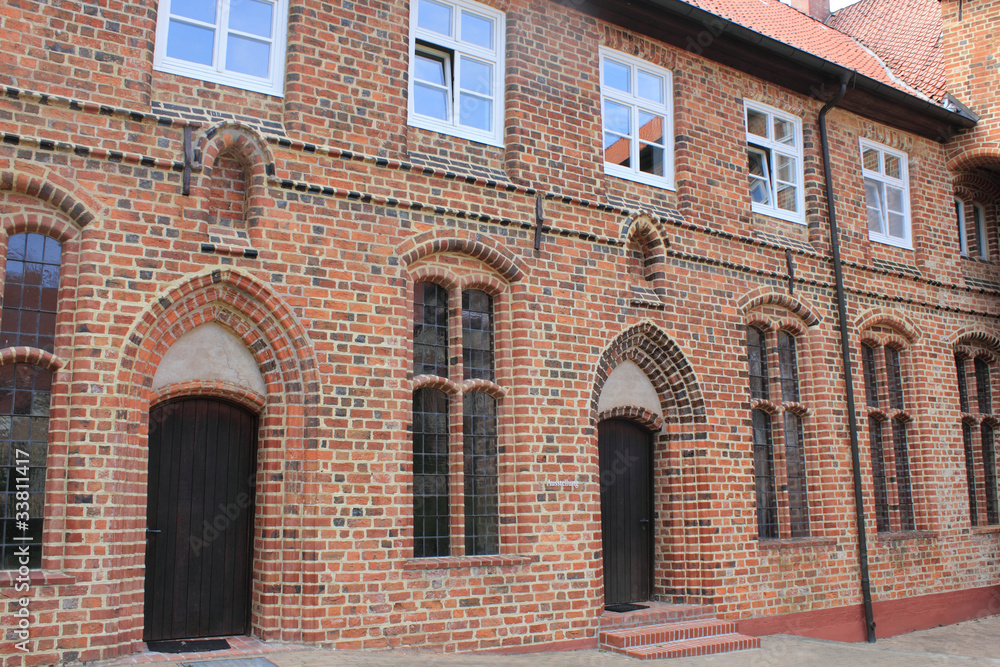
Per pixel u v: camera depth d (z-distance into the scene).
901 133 14.73
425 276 9.23
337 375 8.24
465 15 10.03
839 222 13.31
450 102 9.78
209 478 8.06
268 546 7.93
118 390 7.22
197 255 7.74
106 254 7.34
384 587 8.18
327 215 8.45
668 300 10.91
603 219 10.47
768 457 12.13
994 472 15.46
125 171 7.52
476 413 9.48
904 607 12.97
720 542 10.82
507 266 9.59
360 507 8.16
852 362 13.09
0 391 7.01
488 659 8.45
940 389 14.45
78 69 7.41
